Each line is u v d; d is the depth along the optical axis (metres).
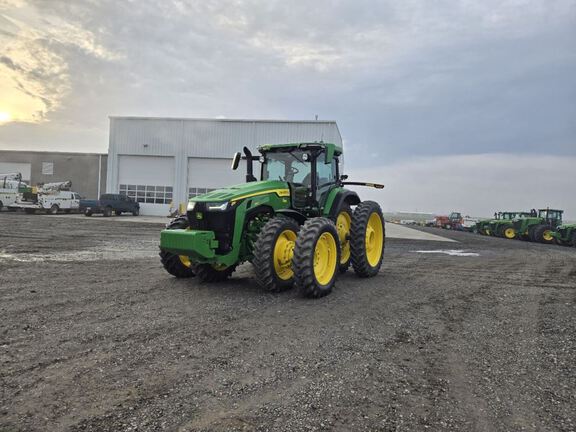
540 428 2.57
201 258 6.00
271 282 5.94
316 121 33.19
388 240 19.62
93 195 39.56
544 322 5.00
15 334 4.09
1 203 30.52
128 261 9.12
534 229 26.58
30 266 8.20
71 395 2.86
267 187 6.61
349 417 2.66
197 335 4.18
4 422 2.51
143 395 2.88
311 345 3.97
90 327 4.35
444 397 2.97
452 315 5.23
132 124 35.09
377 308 5.46
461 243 19.45
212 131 34.44
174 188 34.84
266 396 2.91
